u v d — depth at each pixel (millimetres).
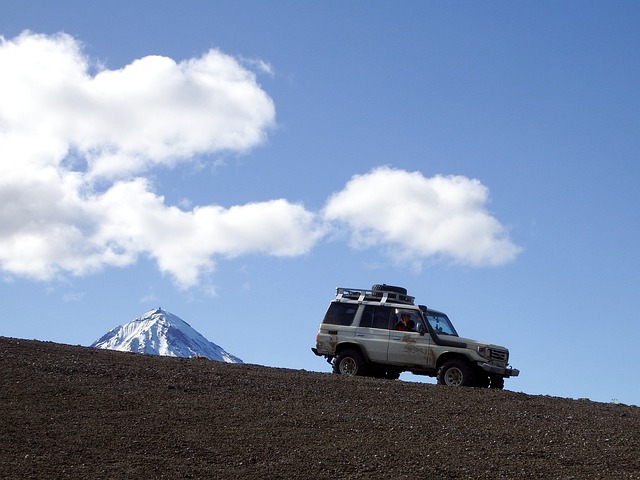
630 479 12656
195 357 21219
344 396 16781
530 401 17375
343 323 21688
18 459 12164
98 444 12969
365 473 12375
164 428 13891
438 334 21094
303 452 13102
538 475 12641
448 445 13836
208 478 11891
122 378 16938
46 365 17203
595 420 15953
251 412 15109
